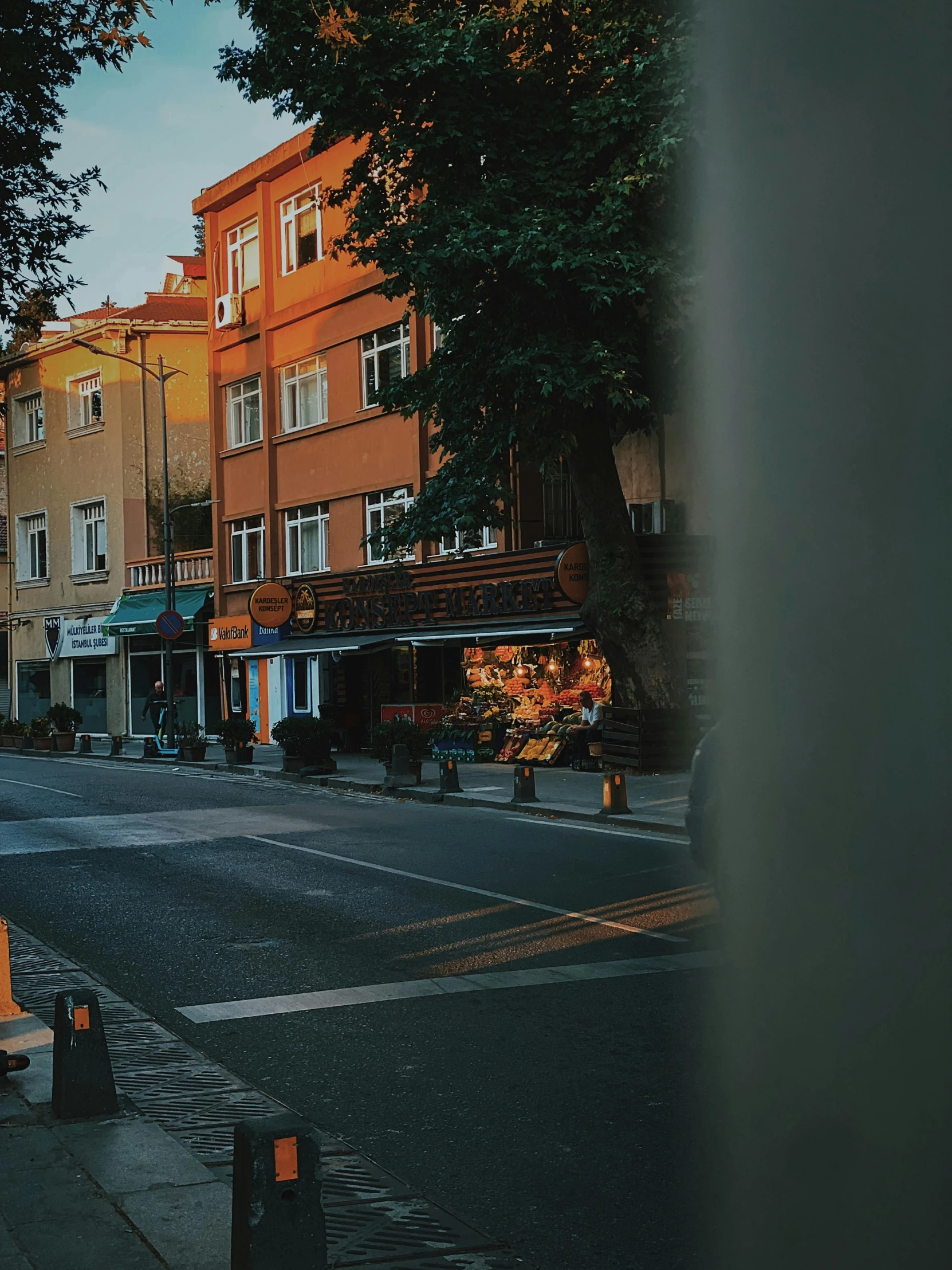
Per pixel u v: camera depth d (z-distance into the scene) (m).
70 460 43.78
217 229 36.09
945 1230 1.47
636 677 20.70
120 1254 3.73
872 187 1.33
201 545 42.25
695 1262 3.71
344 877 11.87
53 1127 5.03
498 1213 4.20
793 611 1.40
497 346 18.84
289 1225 3.21
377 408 29.83
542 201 18.12
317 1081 5.81
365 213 19.62
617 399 17.41
